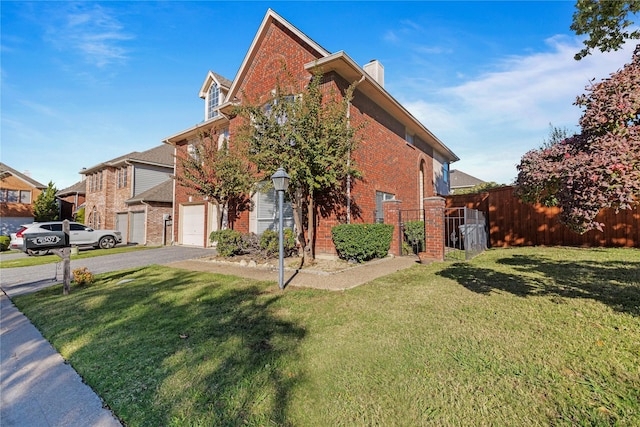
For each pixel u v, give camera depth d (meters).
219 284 6.71
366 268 8.11
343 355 3.15
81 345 3.73
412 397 2.44
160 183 22.27
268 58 11.38
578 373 2.67
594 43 5.16
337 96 9.50
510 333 3.51
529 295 4.96
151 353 3.41
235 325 4.16
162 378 2.88
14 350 3.76
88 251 15.32
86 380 2.93
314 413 2.29
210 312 4.77
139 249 15.82
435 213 9.26
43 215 27.11
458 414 2.22
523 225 12.05
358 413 2.27
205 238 16.19
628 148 2.81
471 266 7.87
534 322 3.79
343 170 8.19
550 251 9.91
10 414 2.49
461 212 13.73
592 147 3.07
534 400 2.34
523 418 2.16
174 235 18.28
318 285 6.29
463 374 2.72
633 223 9.70
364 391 2.54
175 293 6.07
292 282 6.66
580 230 3.18
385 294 5.42
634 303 4.27
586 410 2.21
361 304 4.86
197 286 6.61
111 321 4.55
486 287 5.61
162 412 2.38
